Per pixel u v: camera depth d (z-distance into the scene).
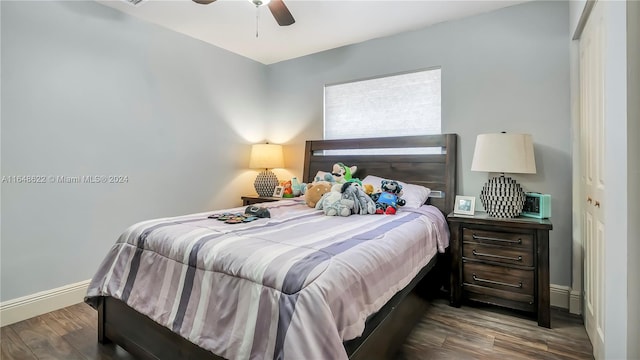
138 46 2.84
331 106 3.64
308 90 3.78
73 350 1.84
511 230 2.24
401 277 1.64
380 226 1.92
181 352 1.42
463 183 2.84
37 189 2.29
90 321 2.21
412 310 1.92
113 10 2.67
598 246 1.74
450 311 2.36
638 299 1.29
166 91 3.06
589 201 1.97
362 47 3.37
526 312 2.32
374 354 1.41
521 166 2.25
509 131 2.63
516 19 2.60
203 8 2.67
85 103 2.52
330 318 1.04
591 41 1.89
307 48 3.56
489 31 2.71
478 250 2.36
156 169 3.00
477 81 2.76
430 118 3.04
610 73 1.39
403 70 3.13
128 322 1.71
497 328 2.10
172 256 1.53
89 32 2.53
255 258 1.26
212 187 3.50
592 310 1.89
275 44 3.45
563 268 2.43
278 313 1.07
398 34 3.15
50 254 2.36
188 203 3.28
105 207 2.66
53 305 2.37
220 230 1.69
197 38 3.29
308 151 3.68
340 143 3.47
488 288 2.32
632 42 1.28
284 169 3.99
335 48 3.56
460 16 2.79
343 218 2.20
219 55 3.54
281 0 2.10
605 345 1.43
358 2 2.56
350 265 1.26
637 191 1.29
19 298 2.22
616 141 1.36
